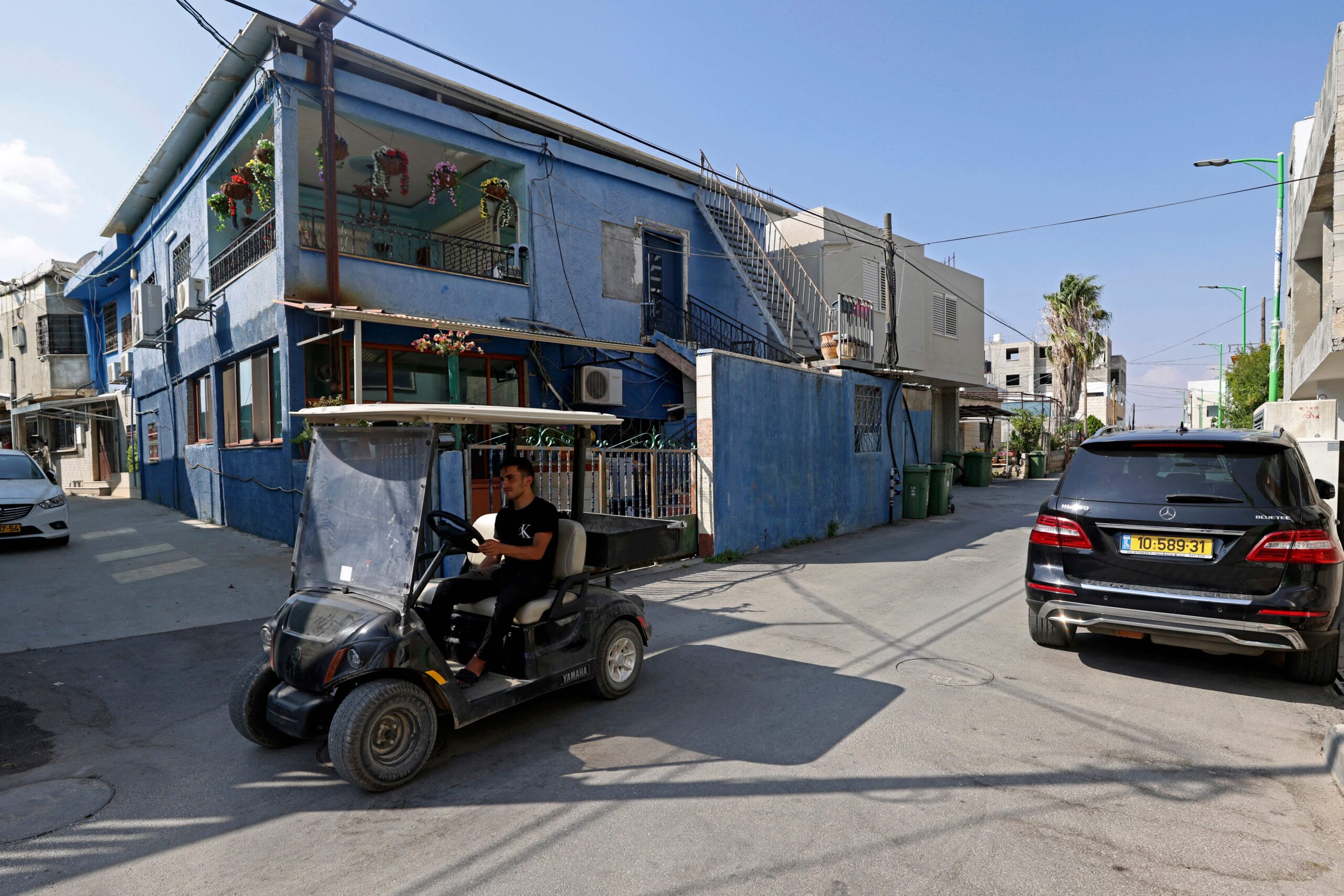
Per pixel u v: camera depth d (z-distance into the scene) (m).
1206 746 4.27
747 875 3.00
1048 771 3.94
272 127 11.56
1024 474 32.78
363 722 3.66
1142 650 6.21
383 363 11.79
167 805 3.70
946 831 3.33
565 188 14.49
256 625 7.11
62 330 22.61
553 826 3.43
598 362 14.74
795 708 4.92
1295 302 14.98
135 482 19.86
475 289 12.88
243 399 12.84
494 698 4.26
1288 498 4.96
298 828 3.46
